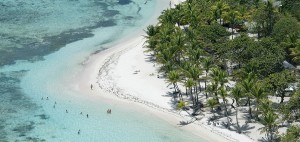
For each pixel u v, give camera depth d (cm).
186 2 13800
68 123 8719
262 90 8012
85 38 13462
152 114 9000
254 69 9356
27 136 8262
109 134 8319
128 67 11206
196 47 10300
